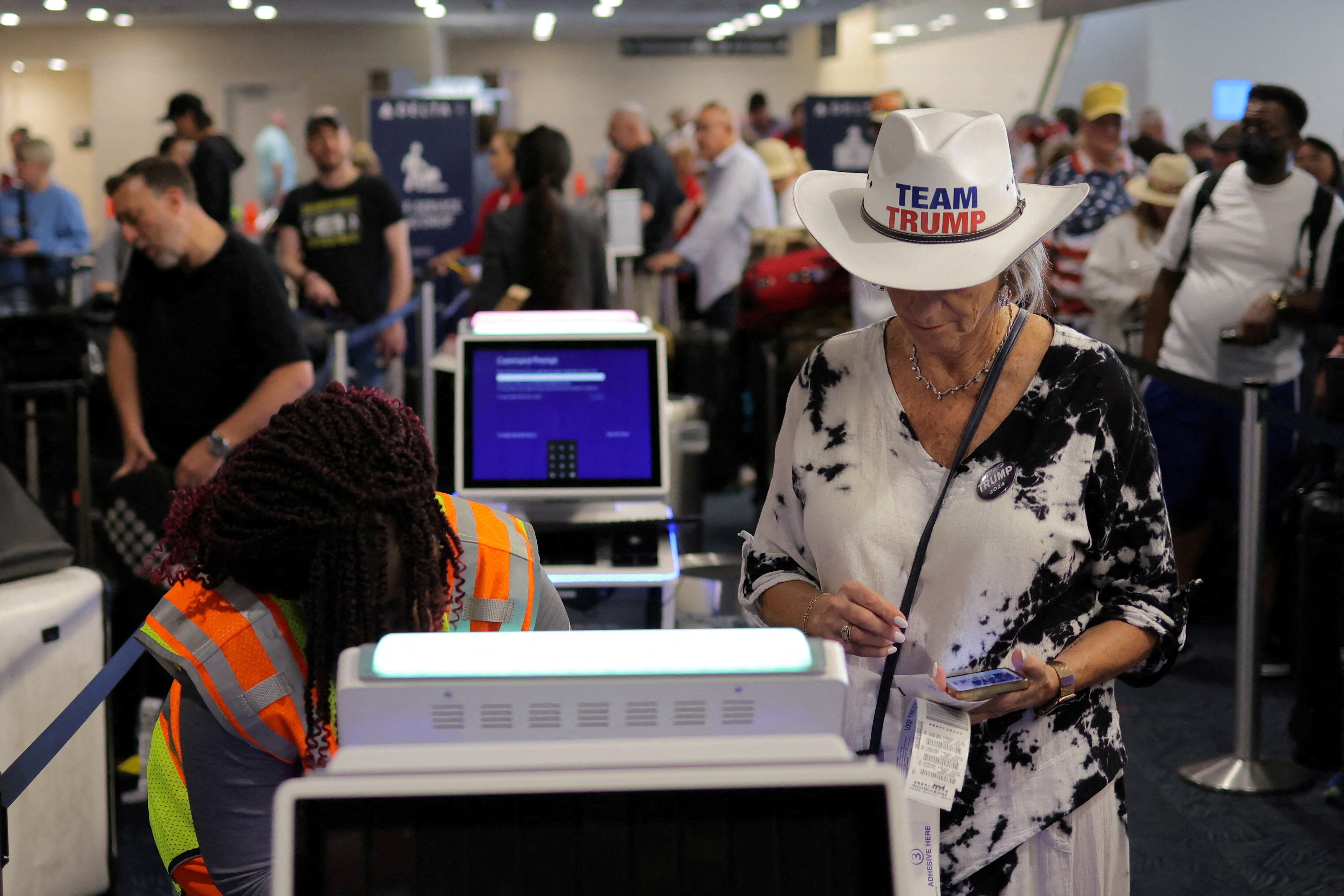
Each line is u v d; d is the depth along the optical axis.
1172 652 1.54
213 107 16.41
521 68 19.05
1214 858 3.06
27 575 2.50
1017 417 1.47
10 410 4.08
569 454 2.86
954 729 1.38
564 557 2.76
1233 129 5.02
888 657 1.49
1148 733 3.82
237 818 1.23
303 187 6.23
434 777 0.75
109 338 4.30
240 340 3.59
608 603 2.71
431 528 1.22
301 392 3.56
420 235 8.78
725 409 6.98
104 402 4.18
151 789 1.27
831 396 1.57
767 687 0.78
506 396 2.87
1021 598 1.47
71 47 16.28
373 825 0.75
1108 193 5.41
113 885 2.67
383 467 1.19
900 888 0.76
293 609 1.22
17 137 11.32
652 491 2.84
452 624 1.30
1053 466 1.46
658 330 3.29
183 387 3.63
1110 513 1.48
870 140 7.80
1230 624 4.79
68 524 4.05
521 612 1.34
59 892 2.48
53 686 2.43
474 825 0.76
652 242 7.79
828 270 5.71
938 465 1.49
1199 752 3.68
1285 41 5.66
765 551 1.66
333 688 1.16
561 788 0.75
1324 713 3.45
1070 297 5.47
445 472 3.34
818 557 1.56
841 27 16.42
